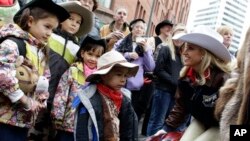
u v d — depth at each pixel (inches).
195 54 128.6
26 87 125.4
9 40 122.4
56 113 154.3
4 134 123.1
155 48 273.6
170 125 148.2
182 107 144.4
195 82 132.0
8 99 123.0
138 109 246.2
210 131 127.3
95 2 221.5
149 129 243.4
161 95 240.7
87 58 165.5
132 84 229.5
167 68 240.4
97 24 254.8
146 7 1025.5
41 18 130.3
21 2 217.2
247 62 88.8
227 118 95.8
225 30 237.9
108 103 138.2
